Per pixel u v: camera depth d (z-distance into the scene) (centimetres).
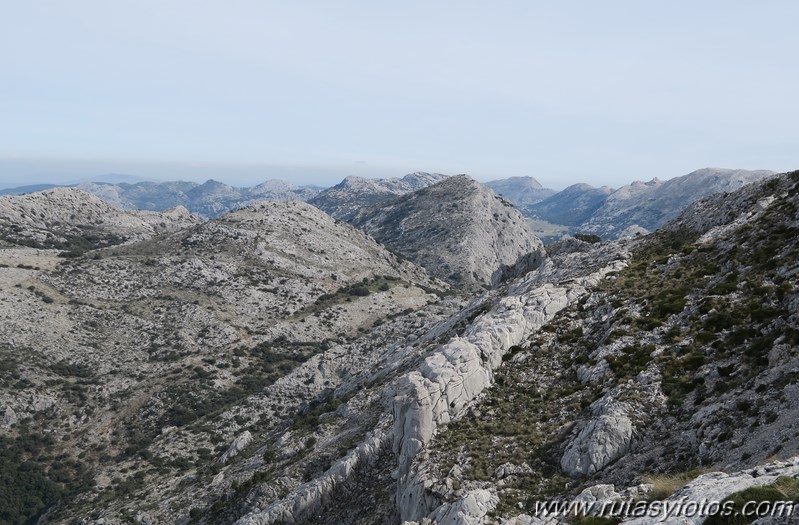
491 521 2800
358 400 6794
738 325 3516
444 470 3372
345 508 4288
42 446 10288
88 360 12606
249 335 14900
